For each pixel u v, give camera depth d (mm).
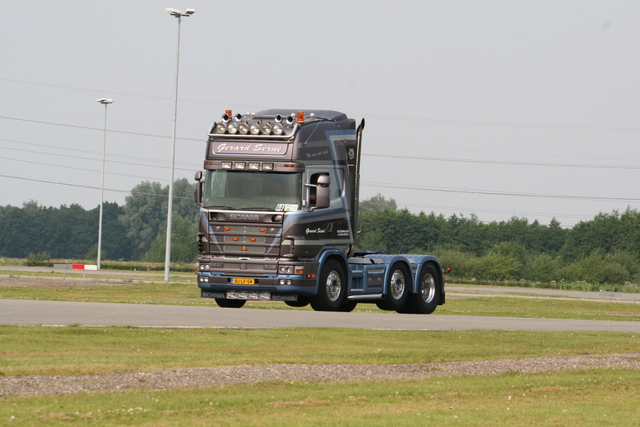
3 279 121125
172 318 55656
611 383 36781
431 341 50281
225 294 65750
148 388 30219
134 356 37469
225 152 65500
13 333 43125
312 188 65500
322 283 66750
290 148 64188
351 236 69875
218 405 27906
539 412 29406
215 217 65312
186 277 170750
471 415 28375
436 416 27828
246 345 43625
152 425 24641
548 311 104562
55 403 26891
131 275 171250
